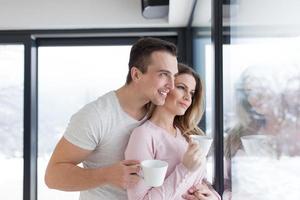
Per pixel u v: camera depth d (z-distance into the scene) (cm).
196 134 126
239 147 103
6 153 256
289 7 61
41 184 263
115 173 92
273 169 70
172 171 105
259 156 81
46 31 242
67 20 230
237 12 107
